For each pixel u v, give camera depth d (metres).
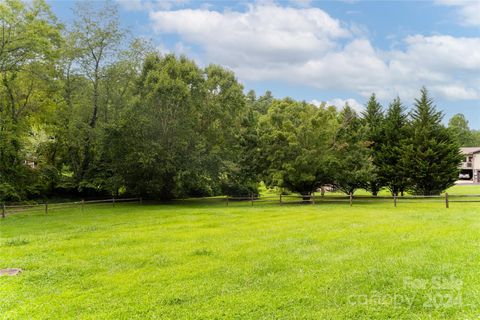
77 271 8.05
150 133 25.05
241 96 29.92
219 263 8.34
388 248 9.14
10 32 23.66
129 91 28.88
